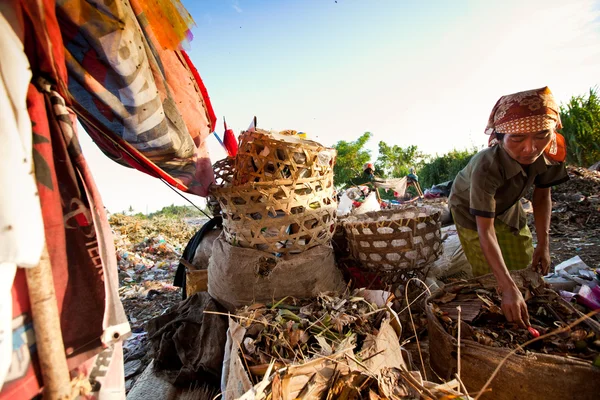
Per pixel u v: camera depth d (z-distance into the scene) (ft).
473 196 5.74
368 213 8.85
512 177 5.89
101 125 4.33
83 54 3.59
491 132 6.30
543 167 6.15
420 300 7.04
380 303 5.45
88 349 2.81
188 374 6.19
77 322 2.78
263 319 4.96
